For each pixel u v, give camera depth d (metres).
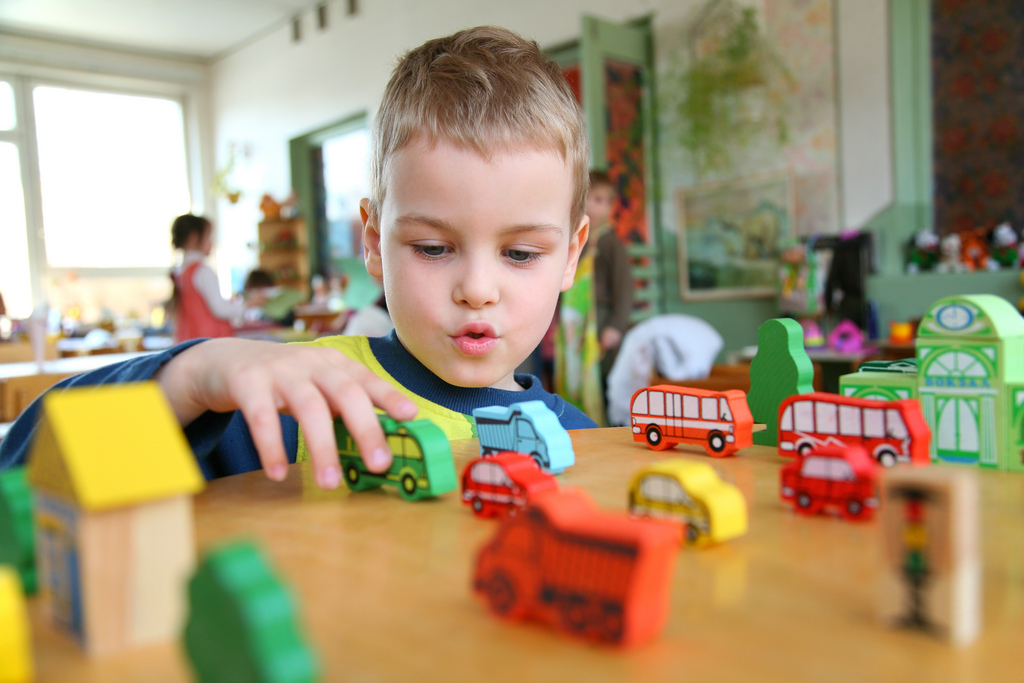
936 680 0.20
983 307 0.47
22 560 0.28
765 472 0.46
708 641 0.23
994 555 0.31
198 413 0.49
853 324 2.66
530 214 0.60
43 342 2.21
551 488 0.36
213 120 6.48
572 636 0.23
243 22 5.54
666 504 0.33
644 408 0.55
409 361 0.74
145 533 0.24
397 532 0.34
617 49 3.26
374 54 4.82
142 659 0.23
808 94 2.99
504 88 0.61
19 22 5.33
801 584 0.27
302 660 0.18
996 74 2.67
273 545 0.32
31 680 0.21
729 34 3.13
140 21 5.44
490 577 0.25
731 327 3.31
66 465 0.24
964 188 2.78
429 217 0.59
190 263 2.95
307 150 5.71
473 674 0.20
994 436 0.46
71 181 5.87
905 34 2.77
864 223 2.88
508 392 0.75
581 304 2.51
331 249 5.59
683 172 3.40
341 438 0.44
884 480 0.24
